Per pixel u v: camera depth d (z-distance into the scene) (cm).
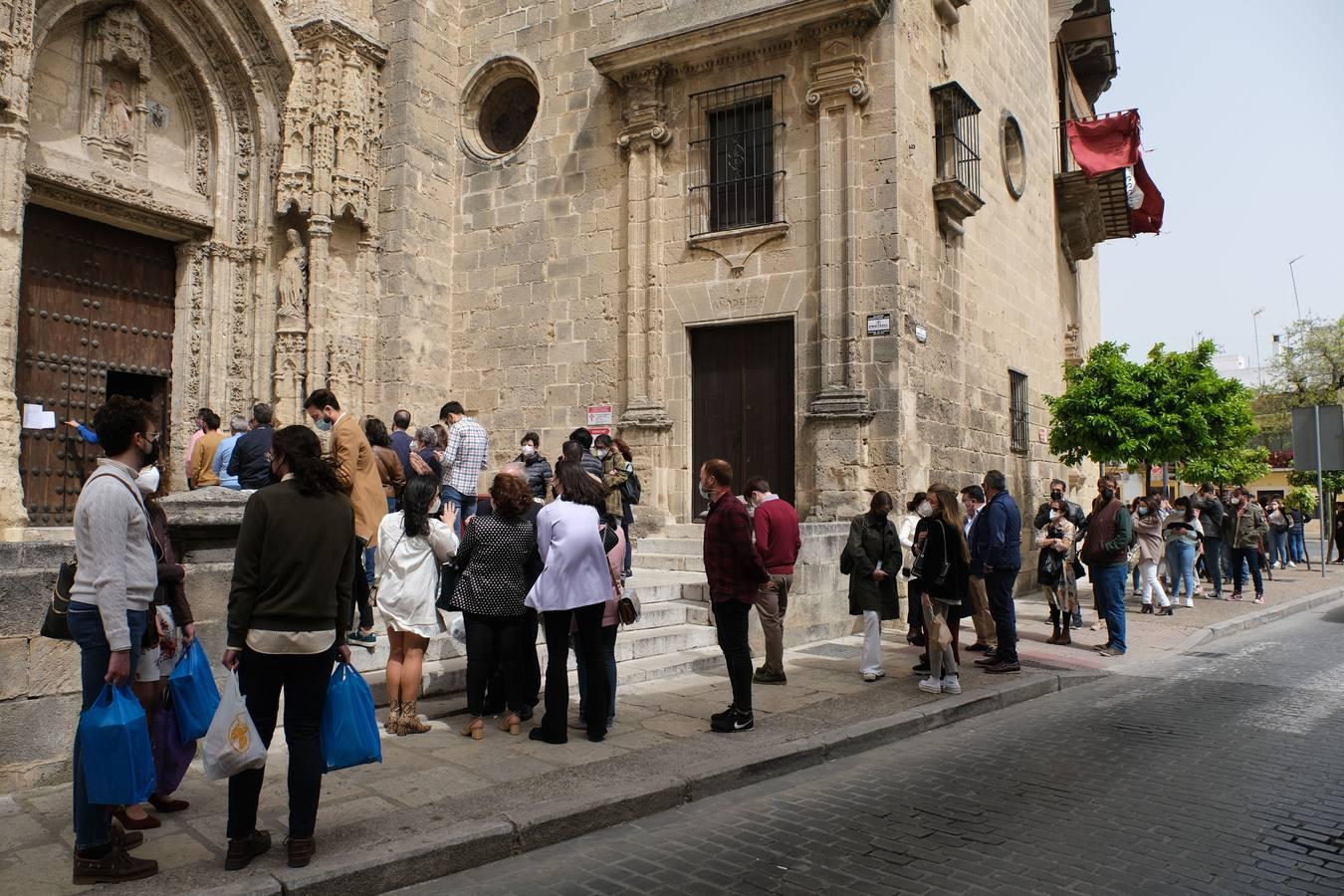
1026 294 1681
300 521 410
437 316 1499
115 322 1288
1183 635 1120
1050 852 443
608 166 1393
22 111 1036
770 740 625
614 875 425
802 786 561
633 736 639
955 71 1391
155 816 464
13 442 1005
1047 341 1805
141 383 1356
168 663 471
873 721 678
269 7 1343
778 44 1247
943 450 1265
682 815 510
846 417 1144
